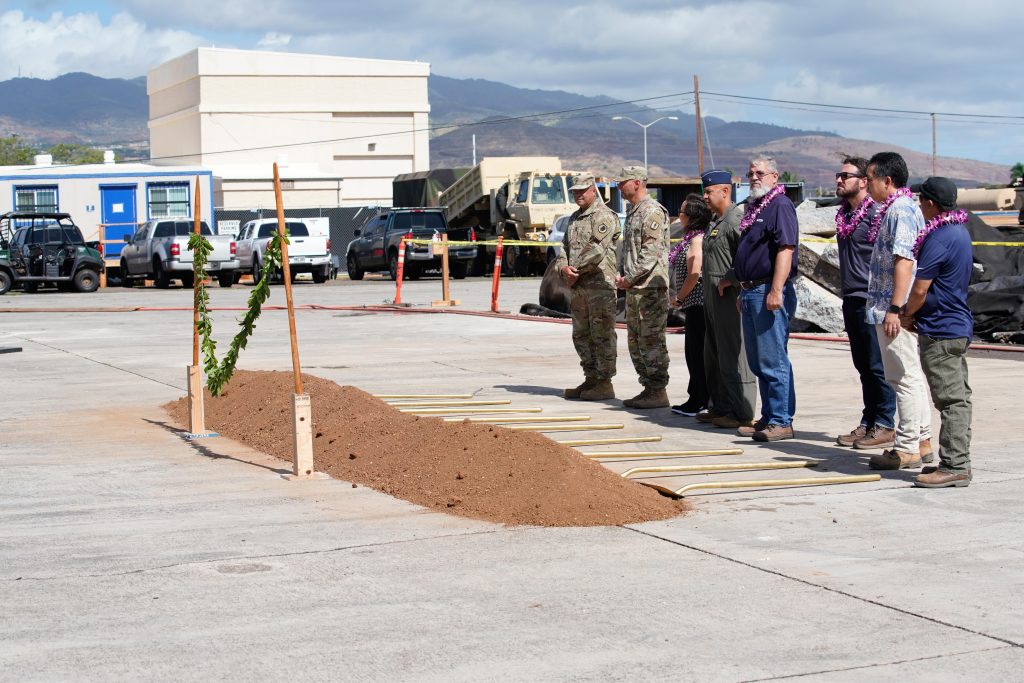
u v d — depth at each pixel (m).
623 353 14.73
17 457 8.63
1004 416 9.73
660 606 4.95
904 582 5.25
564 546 5.91
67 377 13.39
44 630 4.72
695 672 4.22
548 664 4.31
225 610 4.96
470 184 39.44
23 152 135.25
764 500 6.85
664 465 7.77
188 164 82.31
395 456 7.87
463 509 6.69
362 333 17.98
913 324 7.16
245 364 14.15
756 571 5.44
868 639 4.55
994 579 5.29
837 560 5.61
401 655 4.41
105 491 7.40
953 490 7.06
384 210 38.94
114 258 38.00
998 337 15.12
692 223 9.85
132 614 4.91
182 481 7.70
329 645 4.52
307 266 35.25
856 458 8.06
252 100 80.06
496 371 13.24
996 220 28.86
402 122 83.38
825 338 15.56
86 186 41.75
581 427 9.20
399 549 5.89
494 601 5.05
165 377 13.33
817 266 16.67
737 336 9.02
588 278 10.67
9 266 31.28
